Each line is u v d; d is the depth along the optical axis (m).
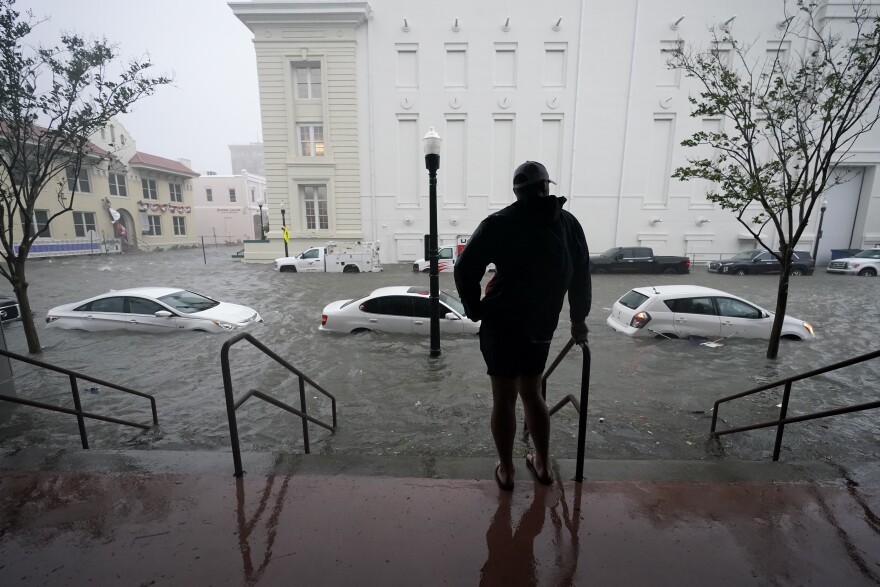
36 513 2.23
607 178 25.91
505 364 2.15
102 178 35.22
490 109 25.39
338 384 6.54
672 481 2.51
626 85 24.98
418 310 9.07
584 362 2.36
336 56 24.92
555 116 25.41
